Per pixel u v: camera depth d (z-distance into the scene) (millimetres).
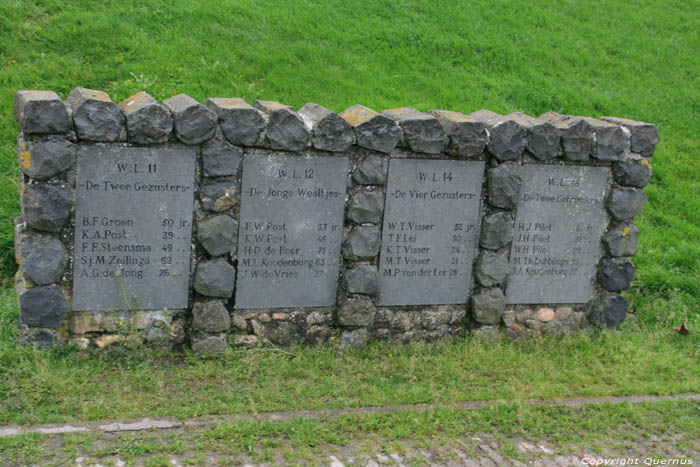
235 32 9875
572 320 6078
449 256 5582
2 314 5156
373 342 5539
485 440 4105
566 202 5746
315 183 5109
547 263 5848
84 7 9812
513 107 9578
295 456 3715
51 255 4582
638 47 12672
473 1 12820
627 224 5965
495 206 5508
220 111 4734
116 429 3867
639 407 4707
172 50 9078
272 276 5199
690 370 5449
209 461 3611
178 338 5102
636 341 5930
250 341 5242
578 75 11133
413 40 10781
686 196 8656
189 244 4953
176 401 4293
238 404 4277
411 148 5184
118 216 4723
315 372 4918
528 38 11859
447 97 9328
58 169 4434
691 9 14875
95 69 8406
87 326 4844
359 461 3734
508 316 5863
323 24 10656
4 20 8969
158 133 4602
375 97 8852
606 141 5621
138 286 4906
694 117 10539
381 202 5254
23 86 7867
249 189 4969
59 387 4277
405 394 4605
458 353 5441
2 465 3422
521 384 4934
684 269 7320
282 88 8703
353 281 5301
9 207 6453
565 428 4332
